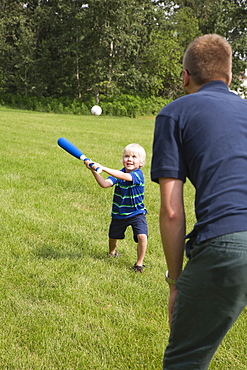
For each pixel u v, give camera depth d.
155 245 4.08
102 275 3.36
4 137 10.95
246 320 2.79
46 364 2.26
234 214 1.42
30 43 32.12
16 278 3.19
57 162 7.89
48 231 4.25
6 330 2.54
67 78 32.25
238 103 1.62
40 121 16.80
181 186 1.56
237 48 36.03
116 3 28.91
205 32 38.47
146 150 10.80
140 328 2.63
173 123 1.56
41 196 5.56
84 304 2.87
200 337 1.54
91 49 31.14
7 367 2.23
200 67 1.71
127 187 3.46
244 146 1.52
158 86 33.25
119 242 4.14
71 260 3.59
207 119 1.53
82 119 20.91
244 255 1.38
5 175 6.59
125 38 30.05
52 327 2.59
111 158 8.67
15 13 32.81
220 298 1.45
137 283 3.25
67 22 31.31
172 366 1.61
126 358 2.35
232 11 36.66
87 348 2.42
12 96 32.00
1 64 33.22
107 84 30.72
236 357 2.40
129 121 22.23
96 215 4.93
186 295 1.51
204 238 1.43
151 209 5.32
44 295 2.97
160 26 34.31
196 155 1.51
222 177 1.47
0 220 4.47
